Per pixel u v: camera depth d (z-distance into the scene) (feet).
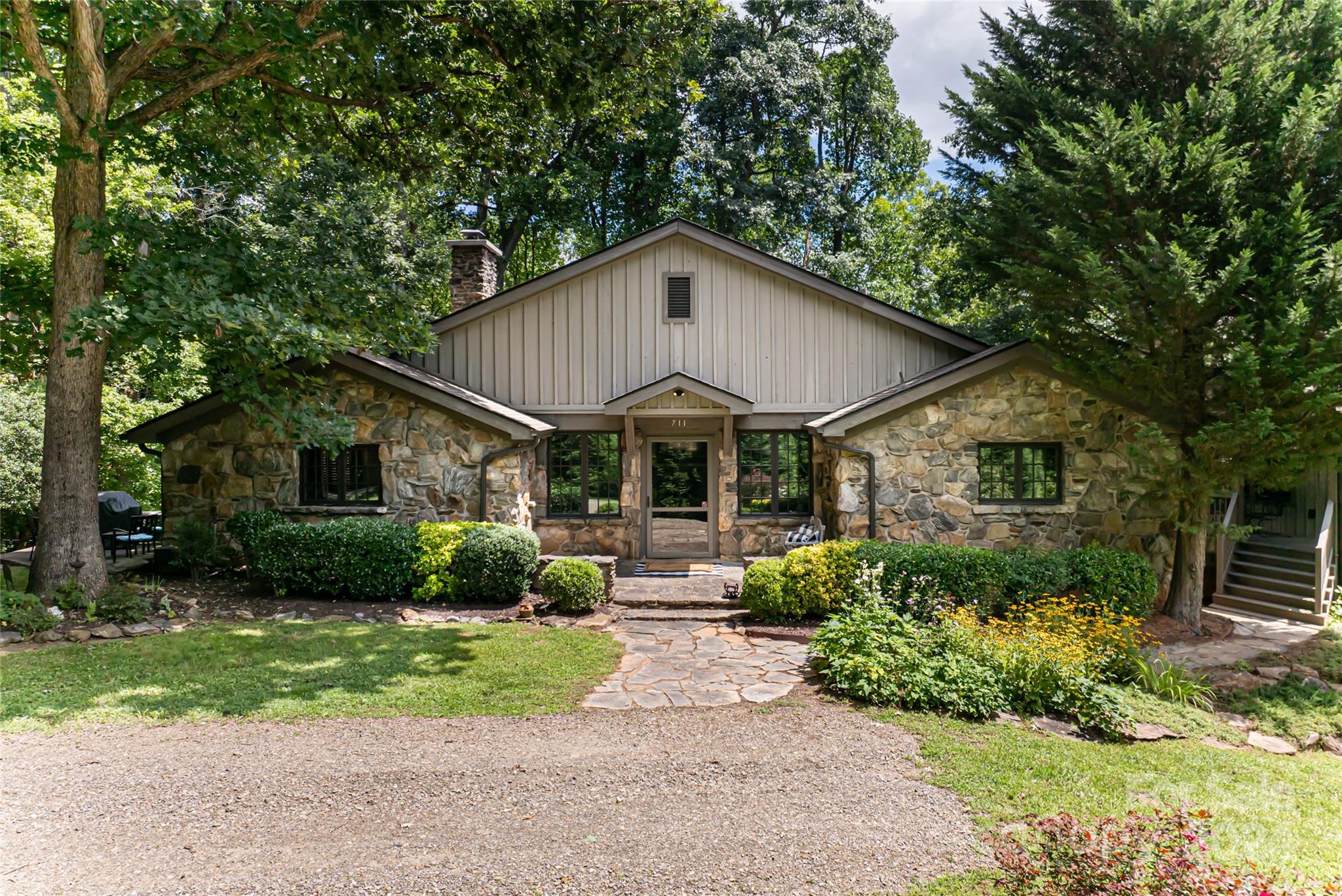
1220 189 30.58
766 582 31.81
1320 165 30.96
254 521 35.68
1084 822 15.30
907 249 98.63
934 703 22.45
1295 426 29.09
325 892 12.32
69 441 29.86
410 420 39.19
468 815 15.06
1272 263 30.81
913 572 32.07
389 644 26.99
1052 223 37.19
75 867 12.80
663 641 29.40
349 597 34.68
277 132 40.60
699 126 82.07
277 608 32.37
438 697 21.99
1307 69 34.88
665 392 40.68
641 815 15.24
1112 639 27.68
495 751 18.28
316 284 35.86
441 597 34.63
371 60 34.96
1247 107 32.19
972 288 62.75
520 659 25.89
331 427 32.35
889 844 14.43
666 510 45.80
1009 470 38.78
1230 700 27.14
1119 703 23.06
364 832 14.30
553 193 83.76
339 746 18.29
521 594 34.65
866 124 94.84
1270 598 39.34
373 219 67.31
